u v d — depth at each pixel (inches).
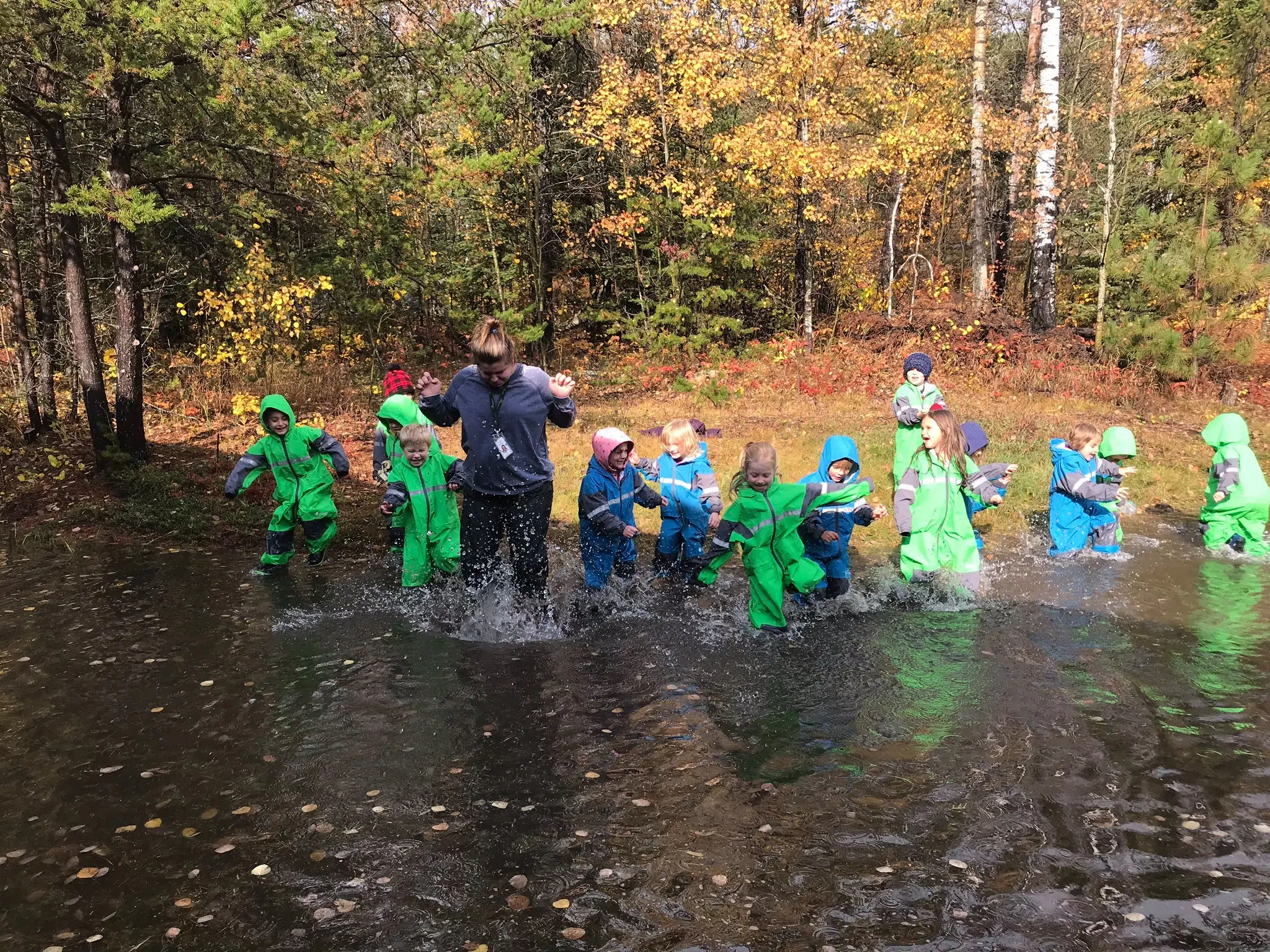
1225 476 283.3
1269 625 213.3
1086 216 946.7
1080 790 135.2
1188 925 103.4
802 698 174.7
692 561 266.2
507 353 207.3
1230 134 562.6
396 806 136.1
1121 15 603.8
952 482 242.8
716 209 725.3
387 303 647.8
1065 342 641.0
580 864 119.5
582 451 443.2
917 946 100.9
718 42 680.4
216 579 273.1
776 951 100.7
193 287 609.3
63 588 264.2
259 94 353.7
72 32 343.6
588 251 879.7
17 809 137.1
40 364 474.0
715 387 606.2
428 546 259.3
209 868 120.1
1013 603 235.6
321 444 284.0
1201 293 564.1
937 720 162.2
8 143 480.4
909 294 971.3
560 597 248.1
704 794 137.7
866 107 745.6
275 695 181.5
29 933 107.0
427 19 416.8
